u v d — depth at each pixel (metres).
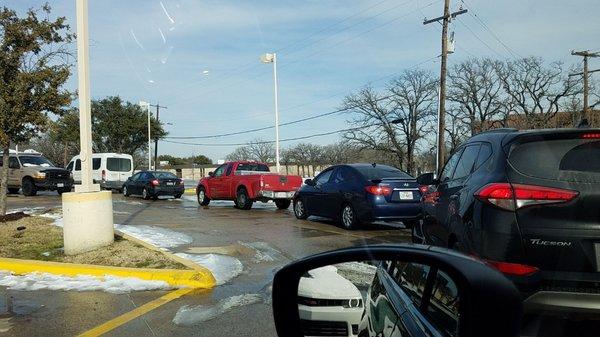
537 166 4.01
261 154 84.50
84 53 8.42
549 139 4.09
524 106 53.22
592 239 3.68
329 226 11.95
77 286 6.52
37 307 5.64
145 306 5.62
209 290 6.29
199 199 19.28
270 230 11.38
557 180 3.86
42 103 11.87
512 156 4.18
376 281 2.64
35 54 12.03
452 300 1.88
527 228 3.83
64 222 8.20
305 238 10.15
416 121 56.09
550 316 3.77
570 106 50.91
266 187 16.20
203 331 4.78
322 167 71.75
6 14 11.48
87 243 8.16
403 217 10.56
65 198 8.16
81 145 8.48
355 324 2.63
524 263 3.80
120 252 7.95
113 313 5.39
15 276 7.12
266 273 7.16
